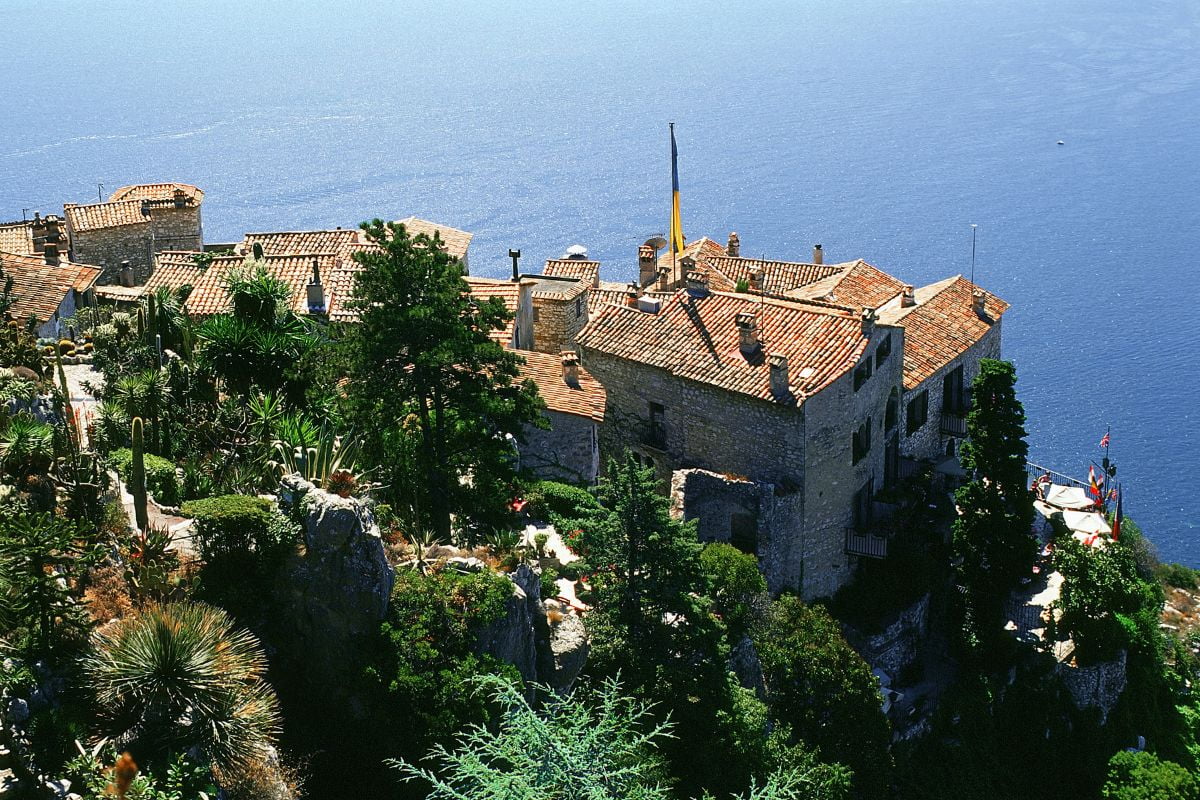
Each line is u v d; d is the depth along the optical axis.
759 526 51.41
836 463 53.88
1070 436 134.12
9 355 40.53
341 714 30.62
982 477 58.84
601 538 39.12
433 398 42.38
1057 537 64.81
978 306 67.62
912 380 60.25
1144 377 148.00
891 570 56.12
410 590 31.86
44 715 25.27
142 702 25.84
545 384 54.25
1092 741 57.09
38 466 31.89
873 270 73.62
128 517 32.12
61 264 62.56
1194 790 55.41
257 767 26.41
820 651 46.75
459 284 42.16
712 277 72.62
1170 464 126.75
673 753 37.56
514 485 44.09
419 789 29.55
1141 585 64.06
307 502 31.42
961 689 55.66
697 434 55.66
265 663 30.03
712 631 39.59
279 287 44.09
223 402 39.94
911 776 51.81
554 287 69.19
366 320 41.12
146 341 45.84
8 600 25.95
